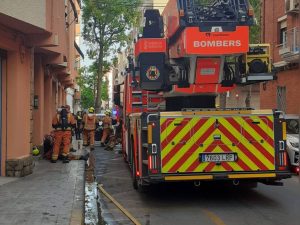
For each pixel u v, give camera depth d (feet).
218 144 27.66
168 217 25.64
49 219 22.82
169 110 34.76
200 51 28.14
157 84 32.12
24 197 27.96
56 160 45.32
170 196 31.55
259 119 28.02
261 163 27.94
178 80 31.42
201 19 28.22
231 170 27.68
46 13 34.96
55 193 29.25
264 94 92.22
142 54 32.14
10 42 34.04
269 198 30.73
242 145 27.81
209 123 27.63
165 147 27.30
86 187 35.47
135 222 24.48
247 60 30.22
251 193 32.58
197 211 27.04
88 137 66.74
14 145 35.47
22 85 36.42
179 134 27.45
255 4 94.27
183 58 30.30
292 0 77.56
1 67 35.22
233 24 28.35
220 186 34.53
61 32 47.78
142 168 28.60
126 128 45.68
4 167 35.32
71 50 89.40
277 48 86.33
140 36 33.06
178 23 28.45
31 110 39.32
